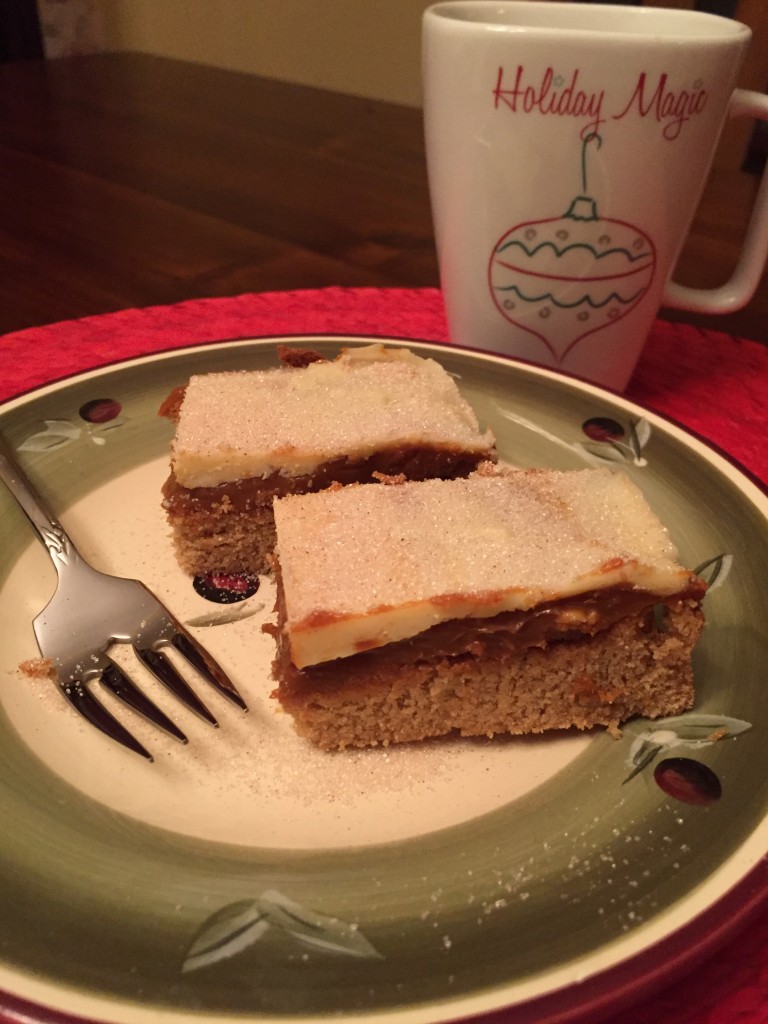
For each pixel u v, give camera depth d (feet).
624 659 0.60
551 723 0.60
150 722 0.58
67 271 1.19
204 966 0.41
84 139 1.64
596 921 0.43
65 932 0.43
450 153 0.83
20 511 0.73
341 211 1.39
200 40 2.60
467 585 0.57
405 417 0.77
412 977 0.41
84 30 2.68
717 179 1.47
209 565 0.75
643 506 0.65
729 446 0.88
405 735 0.60
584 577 0.57
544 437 0.82
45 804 0.51
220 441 0.73
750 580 0.66
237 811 0.53
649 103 0.76
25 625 0.65
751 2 1.54
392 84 2.27
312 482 0.74
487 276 0.89
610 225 0.83
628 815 0.50
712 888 0.44
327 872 0.48
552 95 0.76
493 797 0.54
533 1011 0.39
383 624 0.56
